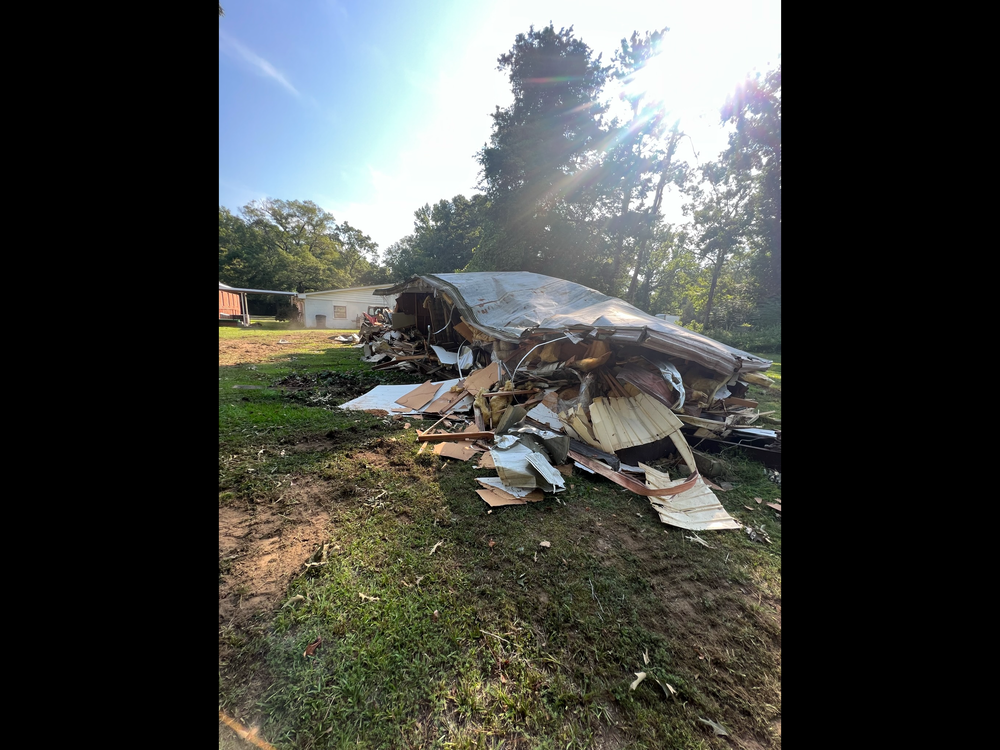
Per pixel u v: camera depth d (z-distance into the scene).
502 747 1.18
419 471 3.33
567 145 16.56
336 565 2.06
